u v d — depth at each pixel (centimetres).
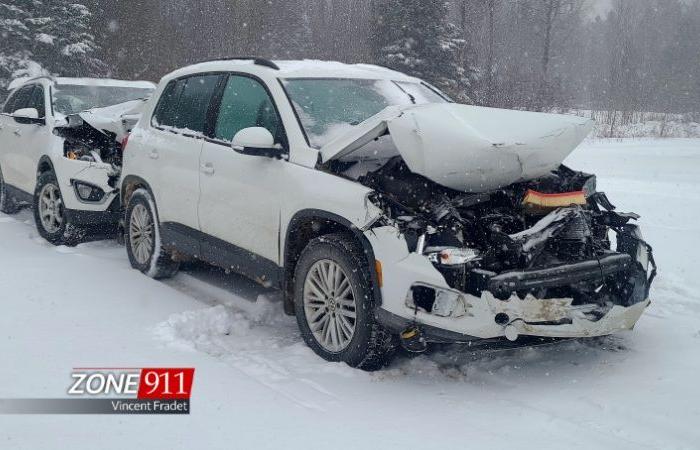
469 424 364
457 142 413
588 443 344
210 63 616
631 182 1427
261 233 505
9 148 911
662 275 656
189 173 579
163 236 623
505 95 4053
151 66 3747
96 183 742
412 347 412
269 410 374
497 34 5703
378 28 3669
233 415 366
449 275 396
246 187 516
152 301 565
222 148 550
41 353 444
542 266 401
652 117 4484
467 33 5100
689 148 2634
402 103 551
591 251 434
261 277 514
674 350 473
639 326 523
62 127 777
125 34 3569
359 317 428
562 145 448
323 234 484
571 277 402
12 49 2838
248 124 537
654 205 1087
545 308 396
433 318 400
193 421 358
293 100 514
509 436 351
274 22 5059
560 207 433
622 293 437
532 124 448
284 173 484
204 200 561
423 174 434
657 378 425
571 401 395
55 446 327
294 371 435
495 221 429
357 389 408
